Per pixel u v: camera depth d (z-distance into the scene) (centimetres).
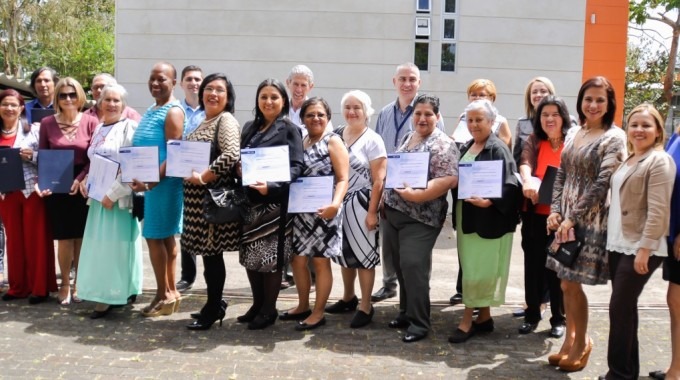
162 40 1137
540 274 505
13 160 541
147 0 1132
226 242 488
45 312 542
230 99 501
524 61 1139
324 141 496
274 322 519
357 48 1132
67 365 428
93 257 520
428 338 496
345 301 559
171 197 521
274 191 468
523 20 1133
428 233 489
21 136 565
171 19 1133
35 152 564
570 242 408
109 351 455
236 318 536
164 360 441
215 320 509
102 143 525
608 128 411
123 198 516
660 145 380
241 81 1140
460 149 502
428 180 480
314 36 1131
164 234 521
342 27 1130
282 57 1135
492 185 460
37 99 660
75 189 538
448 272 731
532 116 532
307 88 616
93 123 563
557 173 439
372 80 1136
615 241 385
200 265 739
